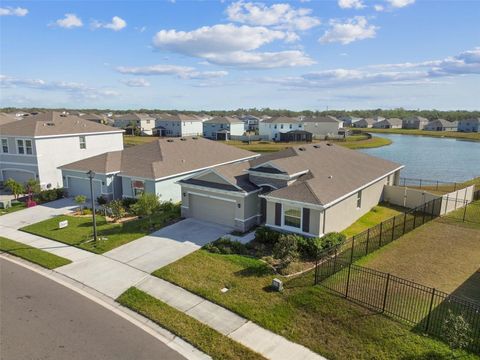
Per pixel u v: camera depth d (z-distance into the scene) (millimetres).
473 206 26234
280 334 10930
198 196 22922
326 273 14938
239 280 14484
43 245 18984
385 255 17141
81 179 29469
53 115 36656
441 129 128625
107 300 13281
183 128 101125
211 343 10578
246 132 109500
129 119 106312
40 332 11219
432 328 10766
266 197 19672
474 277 14805
